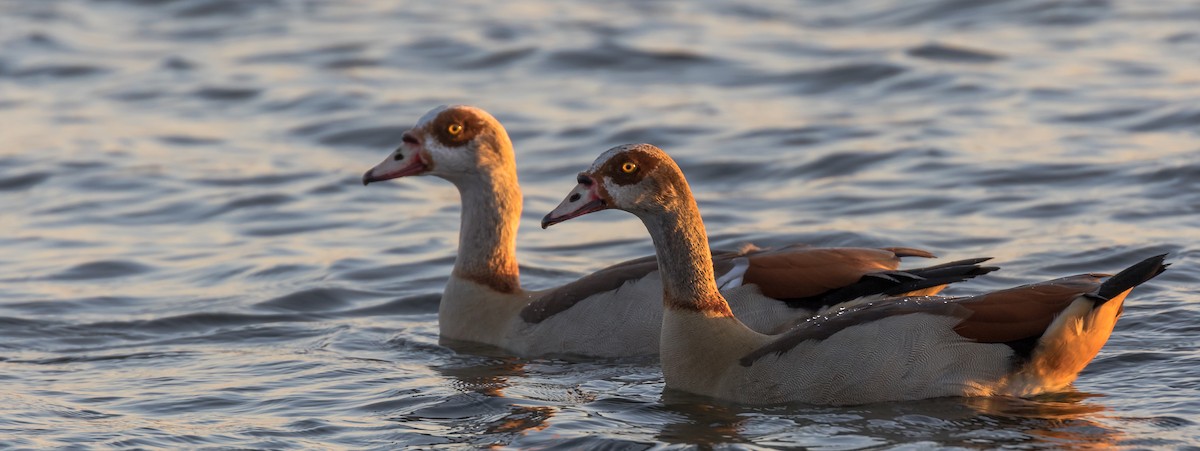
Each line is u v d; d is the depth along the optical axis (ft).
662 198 36.37
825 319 36.04
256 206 63.62
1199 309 41.78
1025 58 85.92
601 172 36.68
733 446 31.48
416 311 48.34
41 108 83.97
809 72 85.56
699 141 71.56
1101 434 31.50
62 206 64.34
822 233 54.80
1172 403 33.73
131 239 58.65
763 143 70.49
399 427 34.06
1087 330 34.04
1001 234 53.57
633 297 42.39
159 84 89.20
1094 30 92.84
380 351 42.93
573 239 56.85
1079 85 78.43
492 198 45.50
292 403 36.42
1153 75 79.71
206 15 110.32
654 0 111.14
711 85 84.17
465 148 45.37
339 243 57.16
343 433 33.71
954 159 65.10
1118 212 55.11
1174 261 47.88
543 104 81.00
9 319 46.60
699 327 36.58
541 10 108.17
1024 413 33.35
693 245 36.58
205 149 74.59
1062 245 51.21
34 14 111.24
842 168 65.51
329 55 95.50
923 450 30.86
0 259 55.52
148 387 38.24
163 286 51.42
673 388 37.01
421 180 68.90
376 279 51.78
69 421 34.73
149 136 77.20
